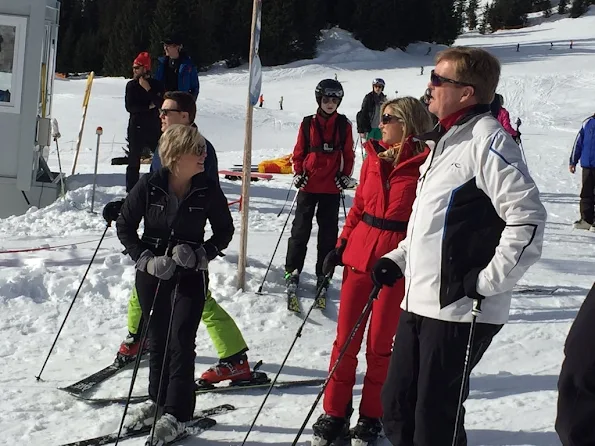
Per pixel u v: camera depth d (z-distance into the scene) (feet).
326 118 18.52
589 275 23.43
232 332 13.43
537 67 205.98
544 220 7.82
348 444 11.39
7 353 14.85
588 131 32.14
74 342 15.52
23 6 27.94
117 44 247.09
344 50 263.49
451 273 8.26
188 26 237.66
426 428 8.57
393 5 271.49
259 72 17.94
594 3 383.45
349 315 11.11
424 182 8.66
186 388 10.95
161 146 11.00
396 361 9.07
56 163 58.85
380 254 10.90
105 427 11.51
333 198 18.74
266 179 41.81
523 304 19.51
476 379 14.26
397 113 11.03
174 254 10.73
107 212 12.98
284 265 20.85
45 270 19.06
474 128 8.32
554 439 11.31
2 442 10.99
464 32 389.80
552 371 14.75
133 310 13.99
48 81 32.63
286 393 13.37
